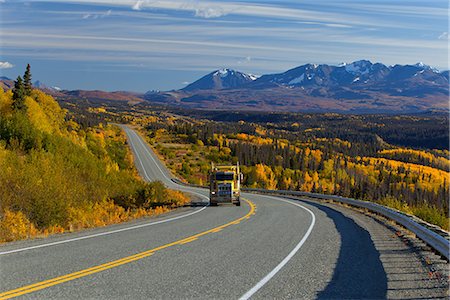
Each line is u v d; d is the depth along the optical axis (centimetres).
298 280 871
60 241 1291
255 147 17950
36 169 2325
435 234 1217
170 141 18175
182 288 786
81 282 810
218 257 1091
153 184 3891
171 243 1297
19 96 7725
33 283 793
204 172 11919
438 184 19025
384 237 1600
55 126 8700
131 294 740
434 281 892
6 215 1565
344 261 1088
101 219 2080
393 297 771
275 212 2617
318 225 1942
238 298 736
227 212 2600
